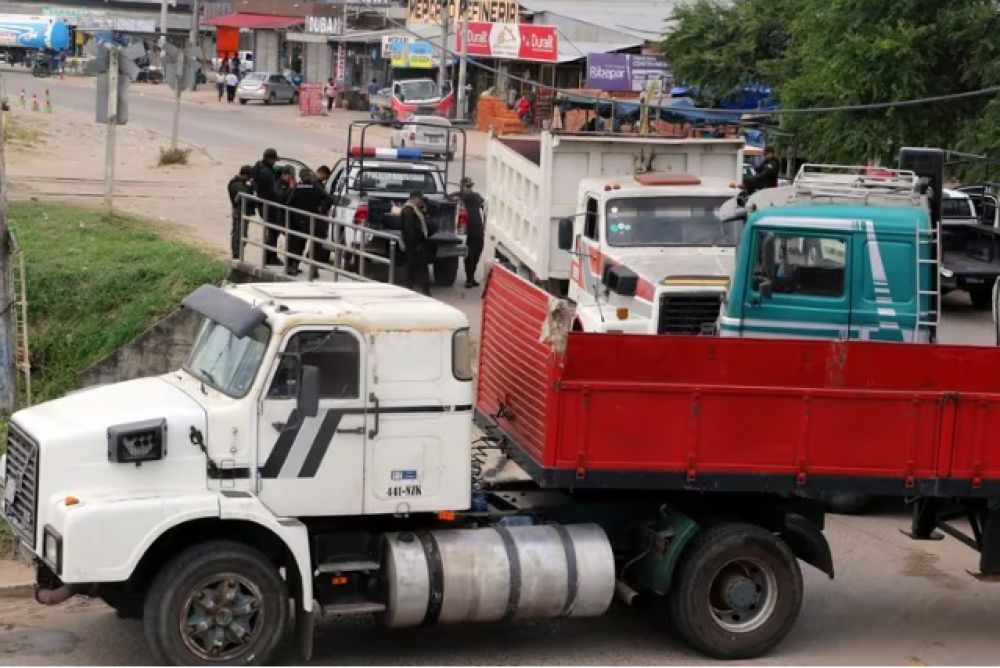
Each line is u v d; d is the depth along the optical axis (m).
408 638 12.71
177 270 25.75
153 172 44.12
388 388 11.52
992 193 34.53
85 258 27.11
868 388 12.60
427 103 68.50
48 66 91.06
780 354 12.44
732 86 54.25
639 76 66.50
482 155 57.34
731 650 12.20
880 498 16.89
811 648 12.67
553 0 77.00
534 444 12.22
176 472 11.10
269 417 11.27
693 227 20.53
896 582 14.80
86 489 10.93
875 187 17.34
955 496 12.33
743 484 12.05
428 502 11.66
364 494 11.51
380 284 13.02
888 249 16.70
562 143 23.30
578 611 11.95
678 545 12.08
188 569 10.84
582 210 21.77
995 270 29.08
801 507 12.84
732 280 17.06
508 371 13.20
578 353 12.11
